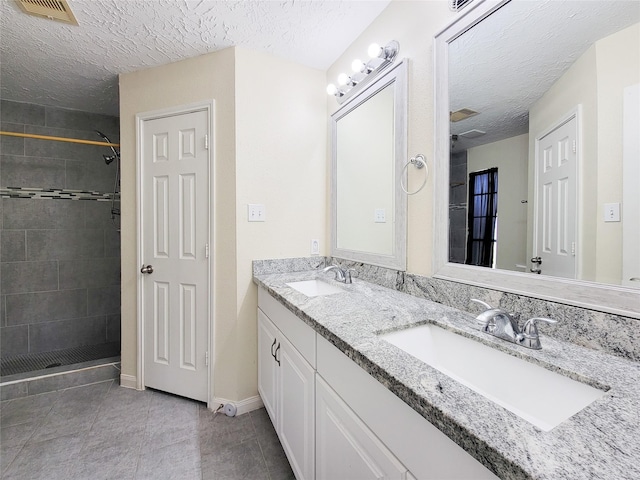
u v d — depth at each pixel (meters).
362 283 1.59
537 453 0.40
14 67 1.95
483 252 1.03
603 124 0.73
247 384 1.85
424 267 1.28
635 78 0.68
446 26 1.13
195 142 1.86
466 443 0.45
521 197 0.92
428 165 1.25
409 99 1.34
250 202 1.83
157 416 1.78
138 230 2.01
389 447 0.65
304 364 1.10
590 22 0.75
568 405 0.63
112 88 2.26
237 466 1.40
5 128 2.48
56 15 1.46
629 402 0.52
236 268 1.80
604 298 0.72
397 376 0.60
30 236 2.56
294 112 1.95
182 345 1.95
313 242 2.03
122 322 2.11
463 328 0.90
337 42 1.75
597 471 0.37
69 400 1.93
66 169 2.69
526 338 0.76
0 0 1.35
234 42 1.72
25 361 2.50
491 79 1.00
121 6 1.40
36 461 1.42
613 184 0.71
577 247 0.78
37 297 2.59
